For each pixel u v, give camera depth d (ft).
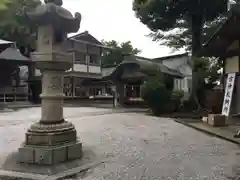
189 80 92.58
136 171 15.89
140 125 37.27
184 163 17.72
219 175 15.15
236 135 26.50
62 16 16.69
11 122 38.93
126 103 73.26
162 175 15.15
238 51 41.45
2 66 81.25
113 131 31.58
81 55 98.73
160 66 71.61
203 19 56.29
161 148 22.40
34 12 16.88
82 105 80.69
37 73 94.43
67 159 16.98
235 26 35.94
